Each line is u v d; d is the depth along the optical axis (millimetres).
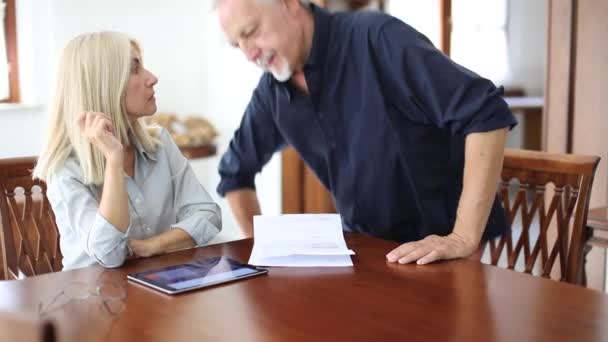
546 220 1807
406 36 1622
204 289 1273
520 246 1850
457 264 1419
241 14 1583
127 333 1067
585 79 2695
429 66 1581
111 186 1474
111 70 1608
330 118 1778
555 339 1033
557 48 2770
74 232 1565
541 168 1809
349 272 1369
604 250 2662
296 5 1654
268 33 1609
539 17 6863
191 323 1104
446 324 1092
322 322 1104
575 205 1752
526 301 1192
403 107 1677
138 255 1557
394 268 1394
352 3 3807
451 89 1560
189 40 4324
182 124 3857
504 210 1858
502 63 6832
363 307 1168
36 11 3645
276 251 1482
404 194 1769
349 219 1878
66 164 1604
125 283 1321
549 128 2834
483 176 1545
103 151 1491
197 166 4457
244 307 1176
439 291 1249
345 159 1807
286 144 2047
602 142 2656
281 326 1087
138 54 1697
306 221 1669
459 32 6492
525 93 6871
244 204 2068
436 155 1737
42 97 3707
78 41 1621
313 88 1747
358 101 1720
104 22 3918
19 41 3662
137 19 4070
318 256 1474
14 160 1824
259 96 1959
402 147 1702
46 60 3703
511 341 1025
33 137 3707
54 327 728
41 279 1356
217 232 1781
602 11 2619
